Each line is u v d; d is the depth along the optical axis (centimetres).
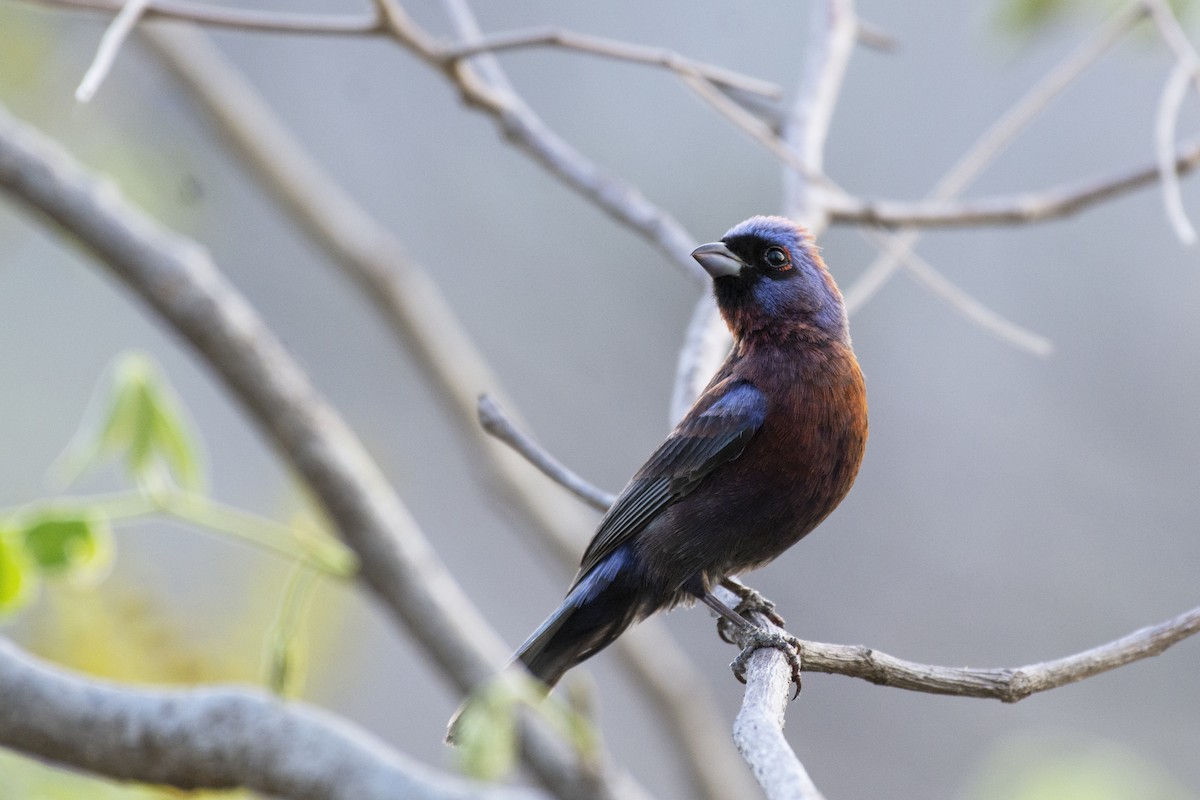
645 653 1170
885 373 1772
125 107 1324
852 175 1809
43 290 1403
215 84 1300
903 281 1784
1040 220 916
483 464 1235
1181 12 1031
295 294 1764
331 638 1031
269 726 654
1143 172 911
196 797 770
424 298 1255
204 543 1021
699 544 771
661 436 1775
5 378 1365
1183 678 1612
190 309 877
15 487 1315
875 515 1731
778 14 1819
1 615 675
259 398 881
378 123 1842
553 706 641
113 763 657
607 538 780
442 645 892
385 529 892
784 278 799
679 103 1783
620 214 884
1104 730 1606
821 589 1697
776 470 768
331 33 876
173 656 940
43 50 1222
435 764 1655
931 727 1639
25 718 656
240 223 1717
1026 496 1727
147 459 695
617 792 762
